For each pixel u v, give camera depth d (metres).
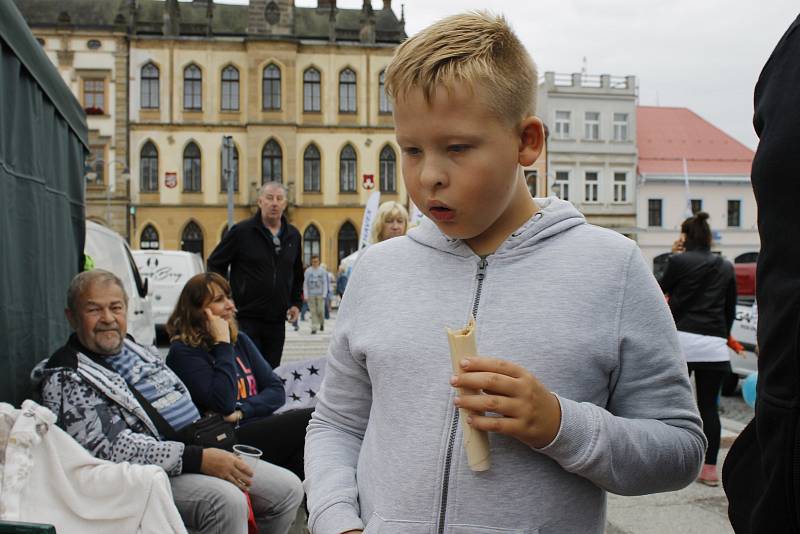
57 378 3.14
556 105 45.09
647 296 1.35
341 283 18.56
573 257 1.36
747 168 47.25
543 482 1.27
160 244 40.44
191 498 3.05
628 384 1.34
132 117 40.16
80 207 5.18
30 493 2.64
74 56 39.72
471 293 1.37
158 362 3.63
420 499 1.29
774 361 1.08
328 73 41.44
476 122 1.21
